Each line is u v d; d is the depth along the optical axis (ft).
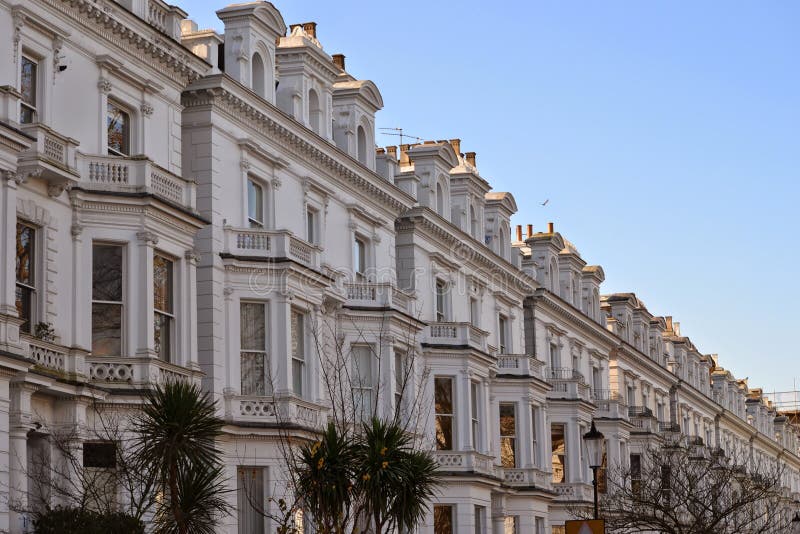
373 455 99.40
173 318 132.46
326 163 167.32
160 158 137.90
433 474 103.91
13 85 115.85
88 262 123.44
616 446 264.93
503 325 225.56
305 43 163.53
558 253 261.85
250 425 142.82
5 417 106.32
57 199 120.47
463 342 191.62
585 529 108.99
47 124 120.16
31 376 109.60
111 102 131.54
